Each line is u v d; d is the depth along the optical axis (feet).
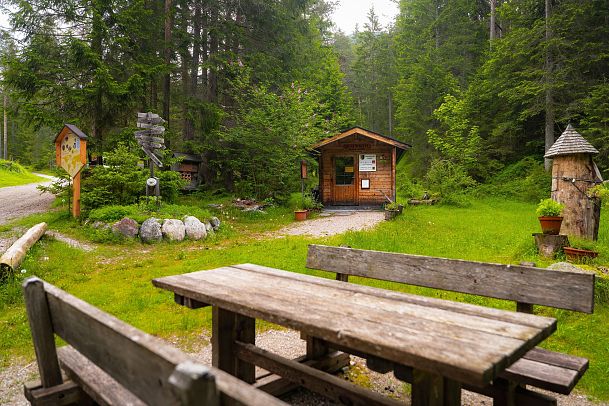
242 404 3.23
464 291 9.33
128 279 19.56
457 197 53.31
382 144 52.34
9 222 34.47
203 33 57.36
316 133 54.44
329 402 9.09
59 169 36.76
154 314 14.66
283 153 48.57
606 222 34.53
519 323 6.00
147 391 3.88
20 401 9.16
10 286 17.34
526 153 67.15
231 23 54.85
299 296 7.51
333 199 54.34
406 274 10.27
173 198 41.73
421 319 6.13
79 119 43.55
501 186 61.11
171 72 52.95
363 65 119.75
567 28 53.72
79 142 33.78
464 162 61.62
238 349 8.99
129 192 36.68
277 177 50.08
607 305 14.39
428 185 59.77
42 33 43.83
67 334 5.74
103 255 24.72
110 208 32.24
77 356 7.21
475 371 4.28
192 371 3.11
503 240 27.66
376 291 7.91
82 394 6.52
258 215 42.96
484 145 68.28
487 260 21.88
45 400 6.16
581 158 25.48
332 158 54.39
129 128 43.96
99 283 18.85
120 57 47.47
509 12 61.57
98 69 40.91
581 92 54.49
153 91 53.57
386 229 33.12
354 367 10.82
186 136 57.06
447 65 85.40
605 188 24.31
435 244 26.45
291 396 9.35
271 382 9.13
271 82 56.44
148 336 4.16
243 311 6.98
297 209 47.42
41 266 20.93
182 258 24.43
